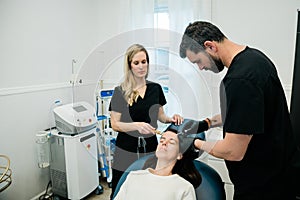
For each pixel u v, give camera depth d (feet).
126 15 5.63
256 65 2.71
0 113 5.46
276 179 3.03
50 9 6.51
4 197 5.65
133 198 2.95
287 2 5.69
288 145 3.11
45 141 6.03
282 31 5.82
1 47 5.39
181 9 5.24
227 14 6.29
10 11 5.52
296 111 5.09
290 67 5.83
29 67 6.06
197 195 3.06
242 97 2.58
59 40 6.85
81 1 7.52
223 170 3.39
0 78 5.41
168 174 2.94
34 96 6.23
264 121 2.75
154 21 5.25
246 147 2.69
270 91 2.76
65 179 6.16
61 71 6.99
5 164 5.62
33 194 6.41
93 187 6.26
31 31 6.04
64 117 5.60
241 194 3.18
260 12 5.96
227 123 2.63
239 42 6.27
